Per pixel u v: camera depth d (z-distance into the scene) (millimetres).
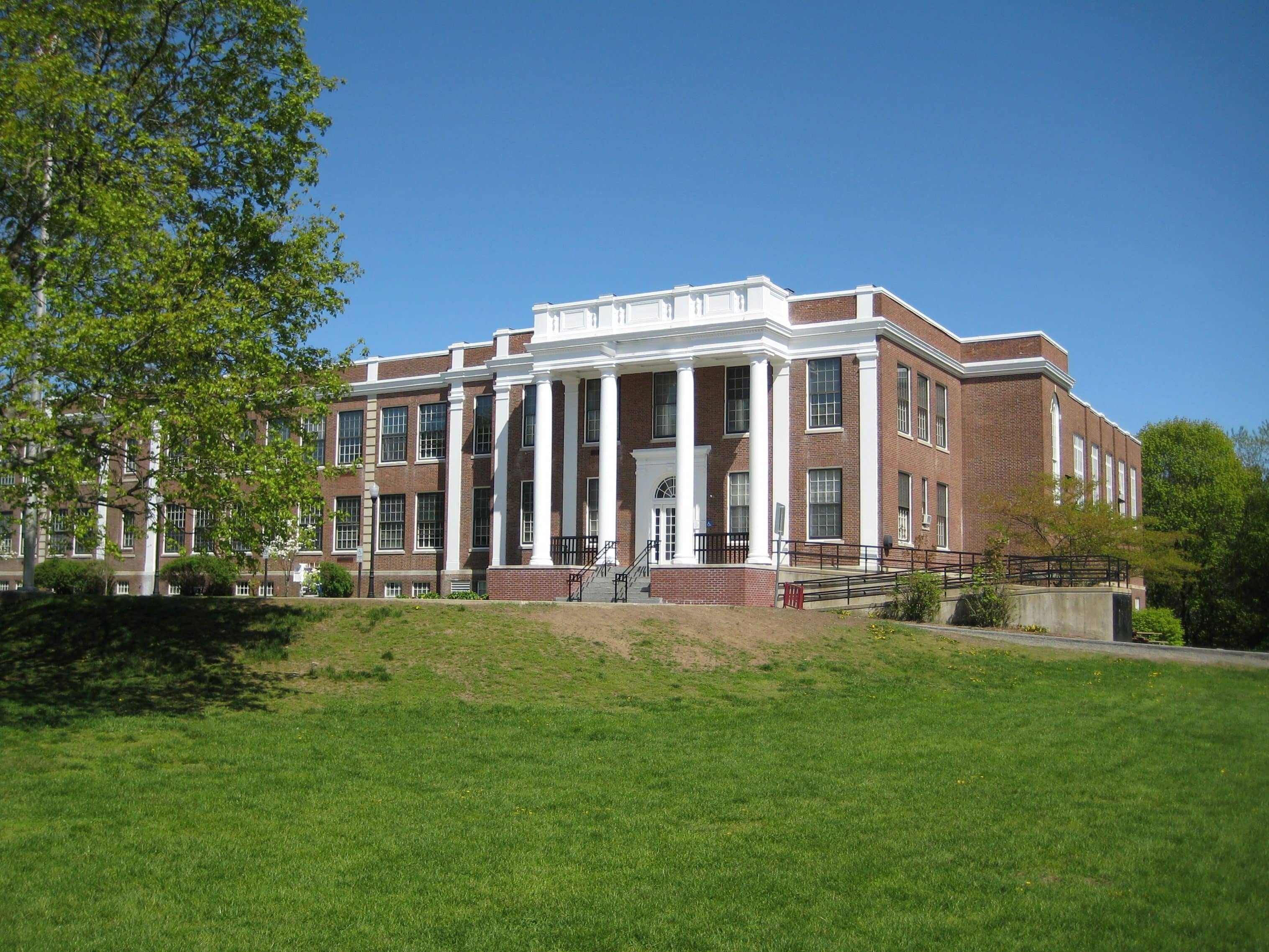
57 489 17656
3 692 19922
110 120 20750
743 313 36938
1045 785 14086
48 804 13031
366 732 17781
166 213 21328
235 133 22266
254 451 18781
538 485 39219
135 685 20719
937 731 18125
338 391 22797
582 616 26703
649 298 38375
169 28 23766
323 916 9750
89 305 18078
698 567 33562
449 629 25219
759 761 15844
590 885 10484
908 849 11383
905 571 36875
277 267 22578
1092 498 44562
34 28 19516
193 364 19047
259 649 23375
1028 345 43531
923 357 40812
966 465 43906
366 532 49688
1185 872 10438
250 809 13148
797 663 24688
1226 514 67812
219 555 19750
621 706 20562
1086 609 35344
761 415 36156
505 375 45281
